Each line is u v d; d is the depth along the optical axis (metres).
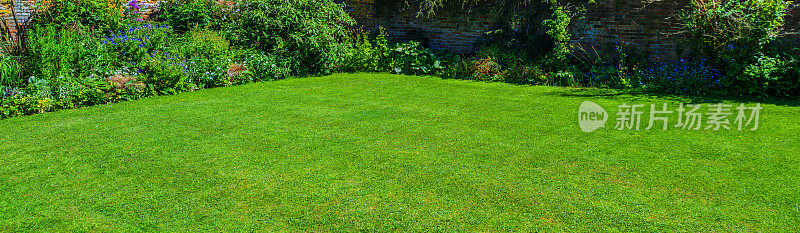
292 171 4.27
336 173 4.20
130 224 3.36
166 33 9.61
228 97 7.45
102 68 7.84
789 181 3.85
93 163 4.60
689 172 4.09
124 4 10.53
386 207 3.53
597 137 5.13
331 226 3.27
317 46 9.33
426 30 11.12
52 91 6.98
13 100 6.62
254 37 9.55
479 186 3.86
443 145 4.92
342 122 5.88
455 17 10.70
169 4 10.63
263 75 8.95
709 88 7.49
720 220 3.25
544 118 5.97
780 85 7.01
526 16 9.85
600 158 4.46
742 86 7.29
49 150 5.04
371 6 11.36
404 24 11.28
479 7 10.37
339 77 9.27
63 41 8.02
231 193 3.83
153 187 3.98
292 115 6.25
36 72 7.57
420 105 6.79
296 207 3.56
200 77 8.21
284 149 4.88
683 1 8.59
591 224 3.23
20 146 5.21
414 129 5.54
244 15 9.66
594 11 9.37
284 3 9.41
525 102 6.95
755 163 4.27
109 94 7.20
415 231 3.19
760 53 7.23
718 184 3.83
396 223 3.29
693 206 3.46
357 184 3.95
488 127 5.58
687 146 4.78
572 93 7.64
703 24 7.68
